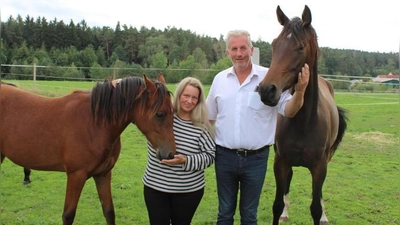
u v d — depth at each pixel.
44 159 3.41
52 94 11.68
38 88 12.76
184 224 3.02
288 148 3.56
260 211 4.70
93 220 4.27
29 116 3.45
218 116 3.05
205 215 4.51
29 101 3.56
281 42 2.96
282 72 2.87
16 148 3.49
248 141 2.93
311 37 3.02
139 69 20.53
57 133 3.29
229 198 3.09
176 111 2.99
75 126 3.24
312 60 3.08
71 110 3.32
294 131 3.48
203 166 2.90
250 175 3.00
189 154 2.90
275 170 3.72
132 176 5.98
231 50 2.90
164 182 2.88
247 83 2.95
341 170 6.79
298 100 2.88
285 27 3.02
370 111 14.61
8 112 3.53
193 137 2.92
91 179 5.73
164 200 2.95
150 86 2.92
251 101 2.92
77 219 4.29
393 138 9.83
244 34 2.89
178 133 2.94
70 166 3.23
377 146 8.95
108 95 3.16
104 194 3.49
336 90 22.80
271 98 2.79
